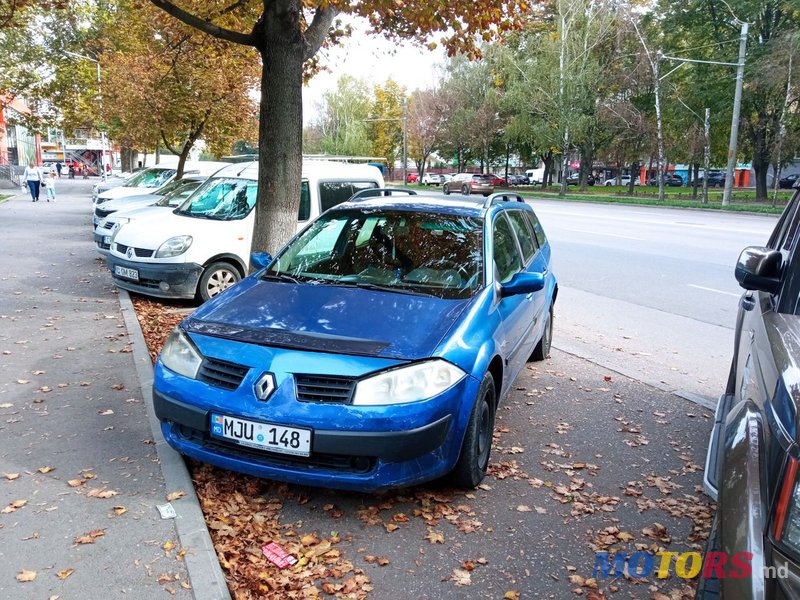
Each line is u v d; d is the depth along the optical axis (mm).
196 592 2885
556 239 17312
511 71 45906
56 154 73188
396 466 3383
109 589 2908
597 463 4430
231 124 17453
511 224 5629
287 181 6879
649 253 14734
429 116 63969
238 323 3842
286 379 3402
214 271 8672
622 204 36562
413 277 4426
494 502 3846
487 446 4137
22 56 28219
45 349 6473
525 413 5324
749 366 2811
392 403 3342
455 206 5145
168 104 16312
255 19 9680
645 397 5773
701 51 39500
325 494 3846
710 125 37562
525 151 60469
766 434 2061
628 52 41031
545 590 3059
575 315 9117
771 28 35094
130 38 18031
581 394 5816
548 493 3980
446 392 3498
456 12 7770
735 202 35438
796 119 32219
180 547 3225
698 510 3826
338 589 3002
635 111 38312
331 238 4969
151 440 4414
